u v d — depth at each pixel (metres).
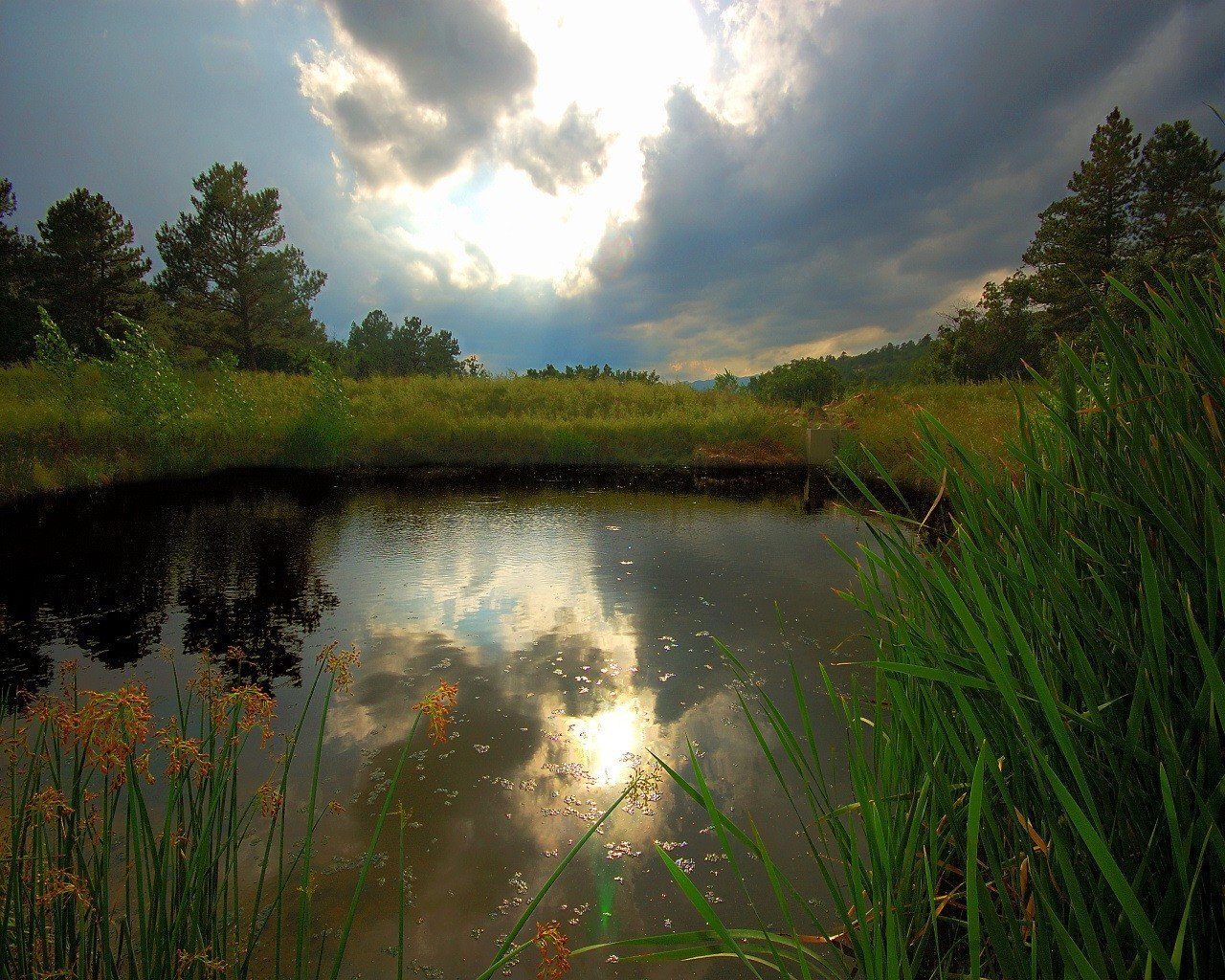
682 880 0.68
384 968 1.41
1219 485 0.56
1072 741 0.62
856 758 0.90
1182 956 0.58
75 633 3.39
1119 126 23.17
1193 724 0.57
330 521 6.45
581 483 9.38
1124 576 0.72
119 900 1.48
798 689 0.87
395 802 2.00
